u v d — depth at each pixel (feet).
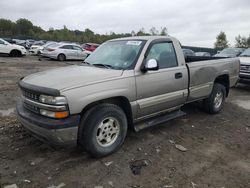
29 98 12.86
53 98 11.58
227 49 49.98
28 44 119.85
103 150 13.20
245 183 11.83
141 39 16.02
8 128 16.69
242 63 31.91
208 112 21.21
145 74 14.65
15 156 13.33
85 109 12.78
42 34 255.70
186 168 12.84
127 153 14.03
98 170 12.32
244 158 14.20
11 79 34.47
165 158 13.71
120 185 11.30
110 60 15.61
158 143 15.42
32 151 13.85
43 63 58.44
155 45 15.83
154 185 11.37
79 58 72.43
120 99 14.17
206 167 13.03
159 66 15.78
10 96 24.91
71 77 12.98
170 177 12.01
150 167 12.77
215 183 11.71
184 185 11.45
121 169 12.48
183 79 17.01
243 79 31.86
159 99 15.53
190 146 15.33
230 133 17.67
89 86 12.38
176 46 17.11
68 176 11.78
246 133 17.87
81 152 13.92
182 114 17.54
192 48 104.88
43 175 11.80
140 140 15.71
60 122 11.61
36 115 12.43
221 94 21.39
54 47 69.05
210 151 14.82
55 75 13.57
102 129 13.10
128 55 15.20
